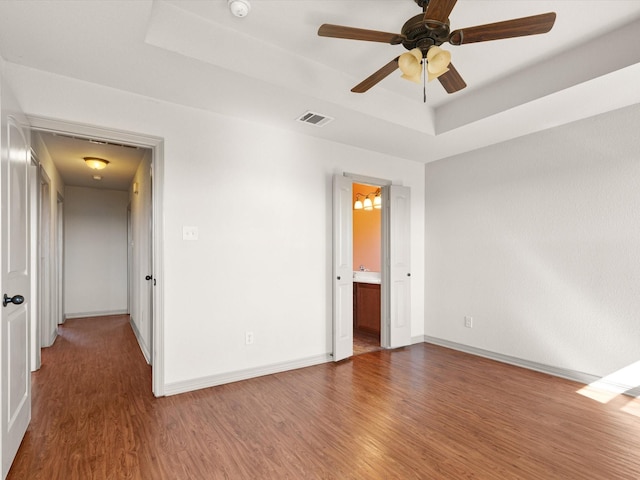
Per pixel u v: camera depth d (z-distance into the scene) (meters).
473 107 3.29
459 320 4.27
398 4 2.15
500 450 2.08
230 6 2.09
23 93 2.34
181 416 2.48
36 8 1.78
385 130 3.50
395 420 2.44
